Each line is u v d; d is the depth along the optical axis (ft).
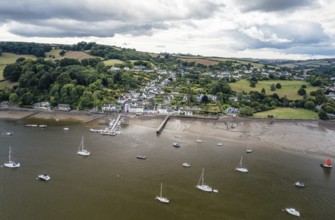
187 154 455.22
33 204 285.43
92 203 291.17
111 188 323.98
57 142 483.10
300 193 339.57
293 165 431.84
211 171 388.98
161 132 592.60
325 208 308.19
